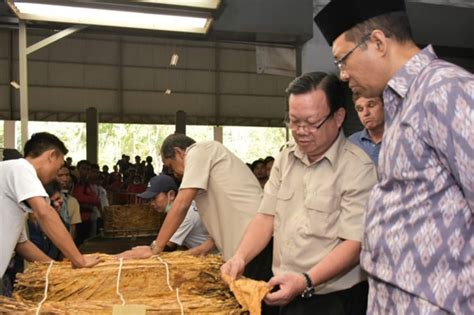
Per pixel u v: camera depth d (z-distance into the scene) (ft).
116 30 9.98
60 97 42.68
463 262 2.74
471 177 2.57
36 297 4.66
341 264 4.00
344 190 4.19
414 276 2.86
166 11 8.44
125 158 35.50
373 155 5.99
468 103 2.59
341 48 3.30
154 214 11.93
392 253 2.98
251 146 56.24
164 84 44.68
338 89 4.25
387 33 3.11
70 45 42.47
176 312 3.91
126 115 44.09
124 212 11.69
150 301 4.19
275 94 47.16
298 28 10.73
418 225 2.85
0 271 5.78
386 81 3.20
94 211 16.29
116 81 43.70
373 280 3.25
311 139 4.21
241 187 6.72
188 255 5.48
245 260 4.65
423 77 2.91
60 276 4.75
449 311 2.74
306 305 4.40
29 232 9.23
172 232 6.32
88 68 43.06
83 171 16.69
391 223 3.00
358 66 3.24
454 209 2.75
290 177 4.66
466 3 12.28
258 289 3.92
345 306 4.38
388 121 3.19
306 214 4.37
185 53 44.75
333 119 4.23
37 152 6.23
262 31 10.48
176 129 43.27
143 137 55.06
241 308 4.03
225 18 10.27
